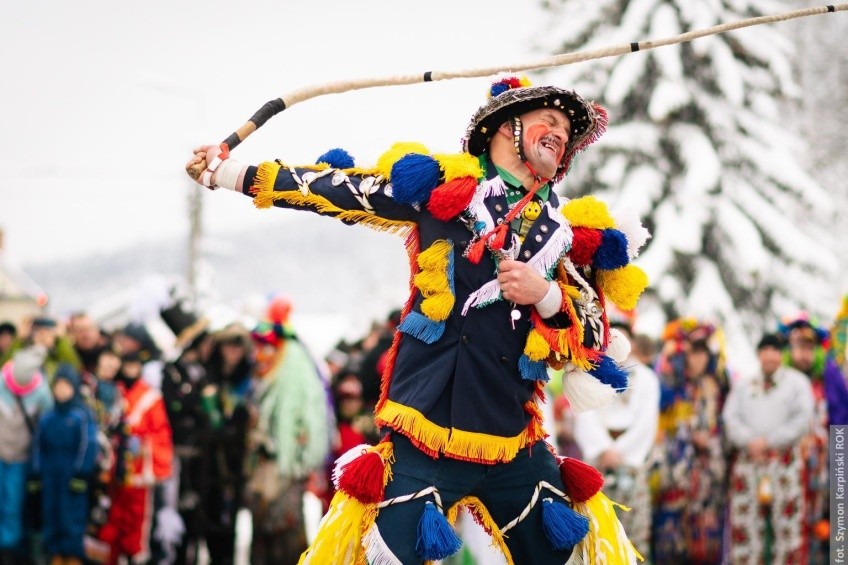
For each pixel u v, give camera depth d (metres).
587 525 4.63
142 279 12.50
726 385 11.41
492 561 8.45
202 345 11.37
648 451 10.53
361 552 4.53
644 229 4.80
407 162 4.44
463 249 4.52
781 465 10.82
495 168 4.68
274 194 4.56
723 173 21.05
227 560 11.15
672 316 20.23
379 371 10.89
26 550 10.97
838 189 29.61
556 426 10.96
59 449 10.70
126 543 11.25
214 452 11.02
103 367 11.34
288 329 10.72
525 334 4.59
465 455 4.50
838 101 30.09
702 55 20.91
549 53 21.94
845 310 11.24
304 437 10.55
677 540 11.13
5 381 10.87
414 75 4.67
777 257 21.22
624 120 21.28
